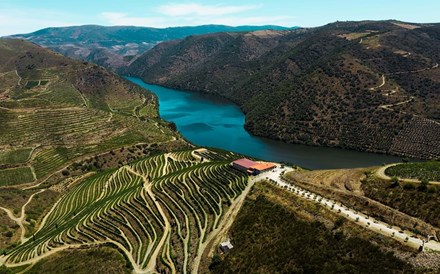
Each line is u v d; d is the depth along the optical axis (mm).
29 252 129875
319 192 120000
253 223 113750
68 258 121062
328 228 96062
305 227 100125
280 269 91938
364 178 120750
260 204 121312
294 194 120188
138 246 124125
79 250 125688
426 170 113875
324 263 87000
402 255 79438
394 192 104188
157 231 131125
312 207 107562
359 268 81938
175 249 116938
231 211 131500
